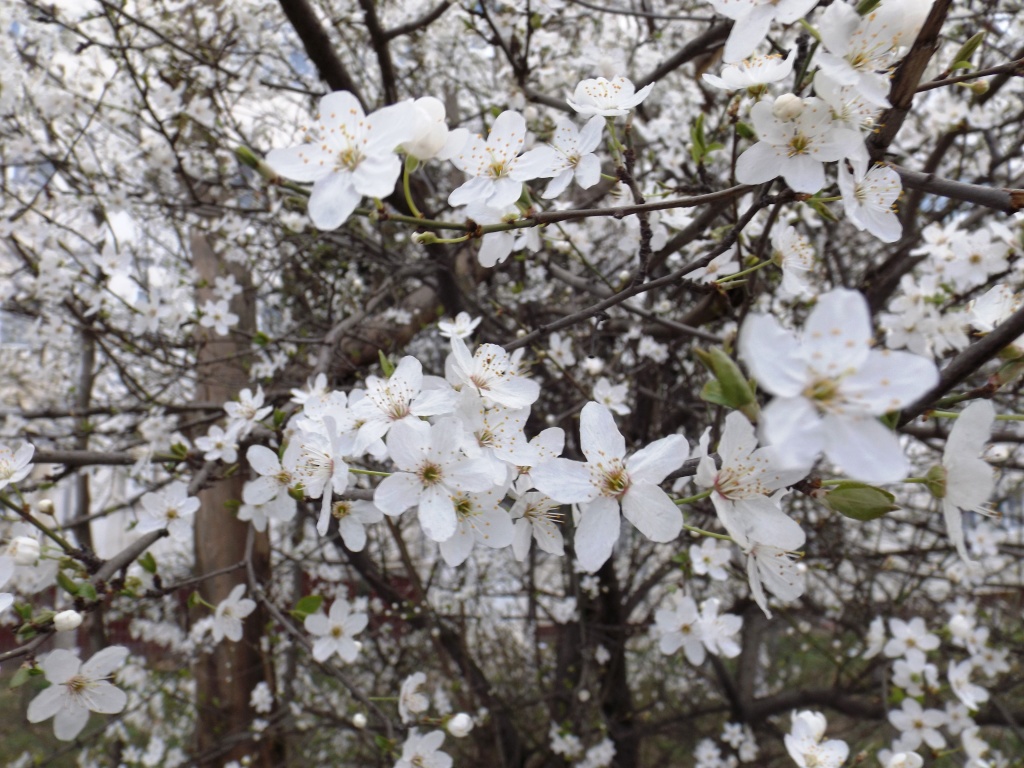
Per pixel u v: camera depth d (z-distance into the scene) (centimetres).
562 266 358
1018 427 267
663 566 414
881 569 376
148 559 167
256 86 333
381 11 365
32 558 144
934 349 242
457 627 483
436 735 188
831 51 108
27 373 526
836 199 118
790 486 105
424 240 119
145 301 281
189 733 506
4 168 320
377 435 122
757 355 77
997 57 326
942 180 115
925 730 252
